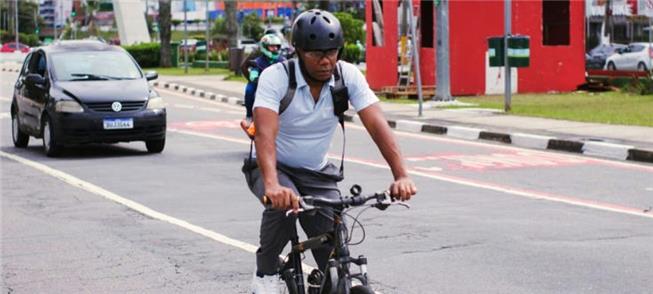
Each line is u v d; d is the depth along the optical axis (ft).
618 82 105.81
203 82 137.90
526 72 105.50
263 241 19.85
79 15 297.74
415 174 48.14
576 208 38.11
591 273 27.32
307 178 19.39
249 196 41.96
